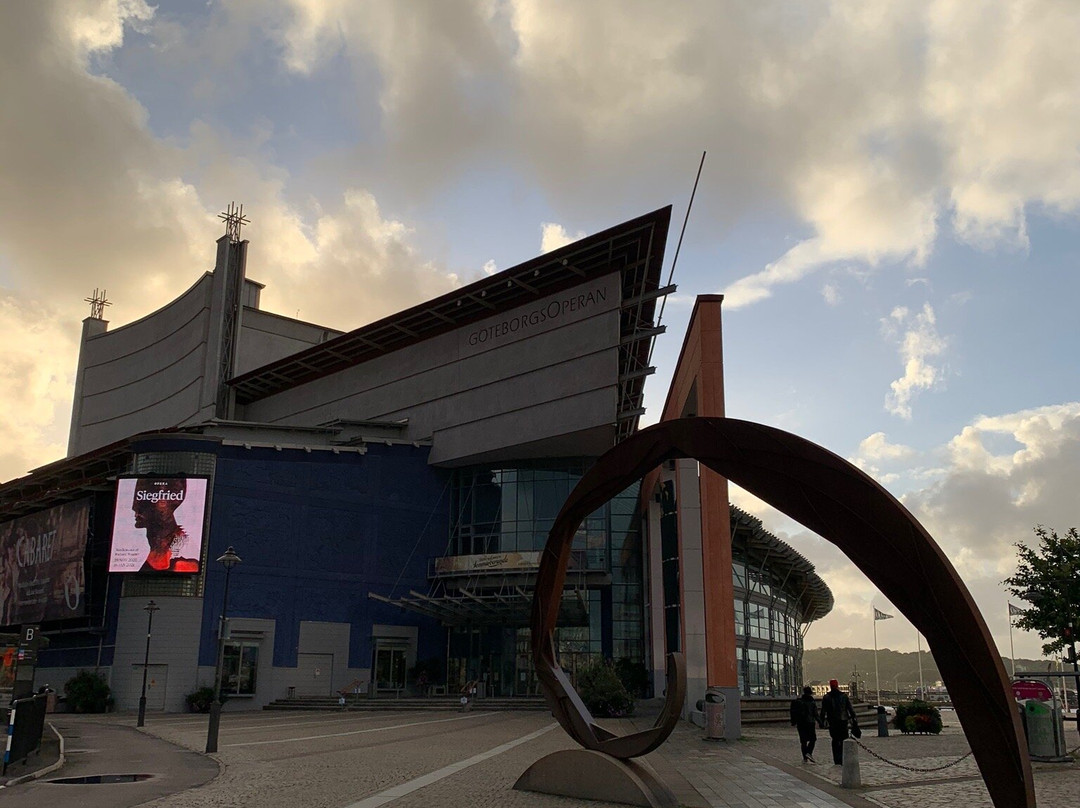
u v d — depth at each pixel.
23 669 19.92
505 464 54.59
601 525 52.84
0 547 60.25
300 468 51.62
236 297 66.62
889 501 9.27
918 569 8.95
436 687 52.44
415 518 54.56
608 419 47.47
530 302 52.72
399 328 57.22
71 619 51.31
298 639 49.47
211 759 19.19
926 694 102.62
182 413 67.06
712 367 28.55
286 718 38.94
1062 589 27.86
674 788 14.89
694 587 33.00
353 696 48.72
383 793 13.38
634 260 49.09
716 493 27.61
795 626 73.75
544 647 14.30
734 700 26.05
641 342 50.50
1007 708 8.31
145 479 47.69
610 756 12.65
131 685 45.78
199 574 47.16
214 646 46.94
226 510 48.97
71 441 78.50
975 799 13.68
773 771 17.62
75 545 51.88
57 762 17.77
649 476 45.56
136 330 76.38
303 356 60.94
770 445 10.59
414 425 56.75
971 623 8.53
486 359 54.03
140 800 12.84
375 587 52.38
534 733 27.91
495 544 53.19
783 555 57.59
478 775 15.82
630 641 51.38
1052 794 14.71
